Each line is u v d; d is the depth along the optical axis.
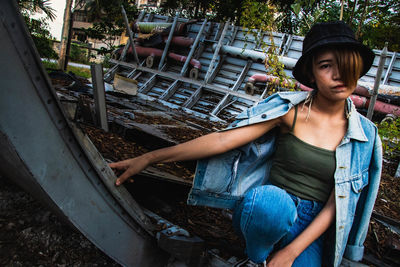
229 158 1.64
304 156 1.49
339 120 1.50
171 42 9.83
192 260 1.65
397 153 5.49
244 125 1.53
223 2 11.85
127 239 1.55
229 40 9.14
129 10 15.01
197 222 2.28
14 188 2.13
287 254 1.39
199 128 5.34
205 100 8.45
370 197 1.53
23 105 1.08
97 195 1.39
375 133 1.49
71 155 1.26
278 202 1.27
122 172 1.64
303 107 1.52
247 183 1.73
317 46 1.34
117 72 10.32
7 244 1.64
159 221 1.75
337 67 1.34
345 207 1.44
